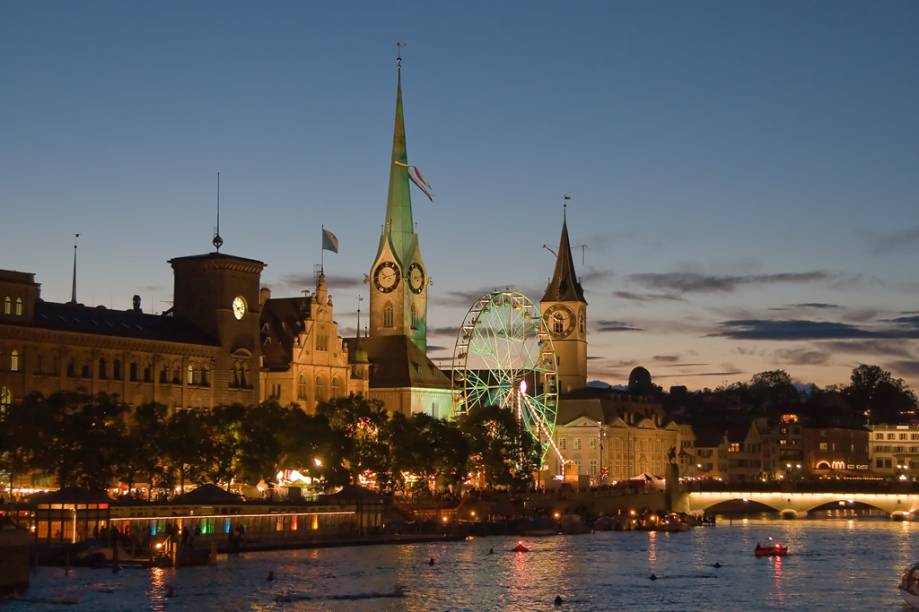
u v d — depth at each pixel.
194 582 159.50
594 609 153.38
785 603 159.50
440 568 186.12
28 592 147.25
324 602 150.38
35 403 194.38
